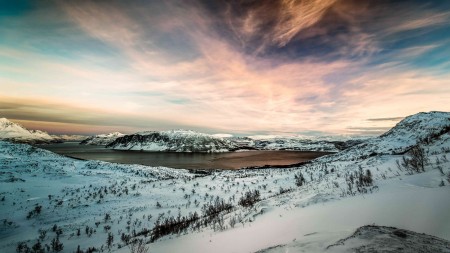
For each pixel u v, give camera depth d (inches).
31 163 1897.1
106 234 733.3
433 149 683.4
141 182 1672.0
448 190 249.1
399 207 236.7
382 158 942.4
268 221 343.3
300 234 231.5
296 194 518.0
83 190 1385.3
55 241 662.5
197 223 512.4
